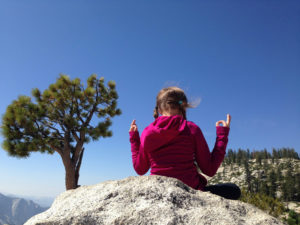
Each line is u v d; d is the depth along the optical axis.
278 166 107.31
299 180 75.00
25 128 9.50
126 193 1.03
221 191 1.40
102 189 1.09
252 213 1.04
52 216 0.99
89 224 0.91
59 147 10.15
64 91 10.59
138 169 1.56
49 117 10.27
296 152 124.81
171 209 0.96
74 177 10.20
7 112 9.46
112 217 0.93
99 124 10.77
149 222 0.91
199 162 1.46
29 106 9.78
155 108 1.68
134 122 1.72
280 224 1.00
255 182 83.44
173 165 1.33
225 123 1.60
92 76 11.52
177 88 1.60
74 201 1.06
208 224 0.91
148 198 1.01
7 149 9.00
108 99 11.28
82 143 10.59
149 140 1.40
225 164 119.12
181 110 1.57
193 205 1.01
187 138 1.39
